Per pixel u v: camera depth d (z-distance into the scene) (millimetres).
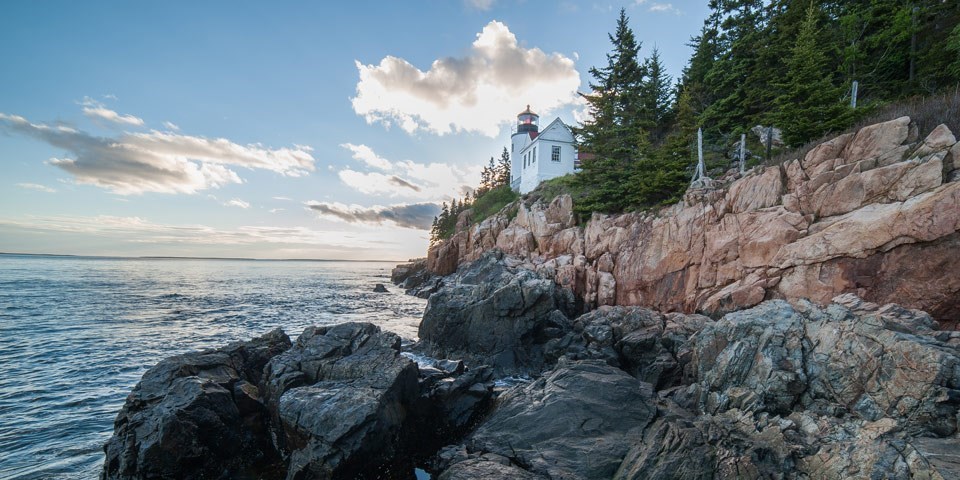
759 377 12484
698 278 23500
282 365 14328
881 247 16031
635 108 42062
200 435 11125
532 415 12562
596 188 37969
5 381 18266
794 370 12109
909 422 9469
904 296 15375
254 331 30641
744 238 21203
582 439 11297
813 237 18078
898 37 26797
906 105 20734
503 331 23641
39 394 16875
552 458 10672
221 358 14523
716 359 14125
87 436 13453
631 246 27812
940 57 24438
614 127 39531
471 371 16141
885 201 16547
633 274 27031
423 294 53250
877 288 16078
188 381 12242
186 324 32438
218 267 184625
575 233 33656
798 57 24203
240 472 11648
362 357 14289
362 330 16328
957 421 8852
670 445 10117
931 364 9688
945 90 22891
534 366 22438
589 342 22250
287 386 13250
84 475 11172
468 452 11742
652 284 25891
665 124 46062
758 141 30391
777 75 31078
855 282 16703
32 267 123250
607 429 11656
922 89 24781
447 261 57594
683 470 9367
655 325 21812
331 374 13766
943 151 15562
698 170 27812
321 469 10414
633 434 11367
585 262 30422
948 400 9172
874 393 10516
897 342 10570
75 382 18422
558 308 28062
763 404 11820
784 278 19094
